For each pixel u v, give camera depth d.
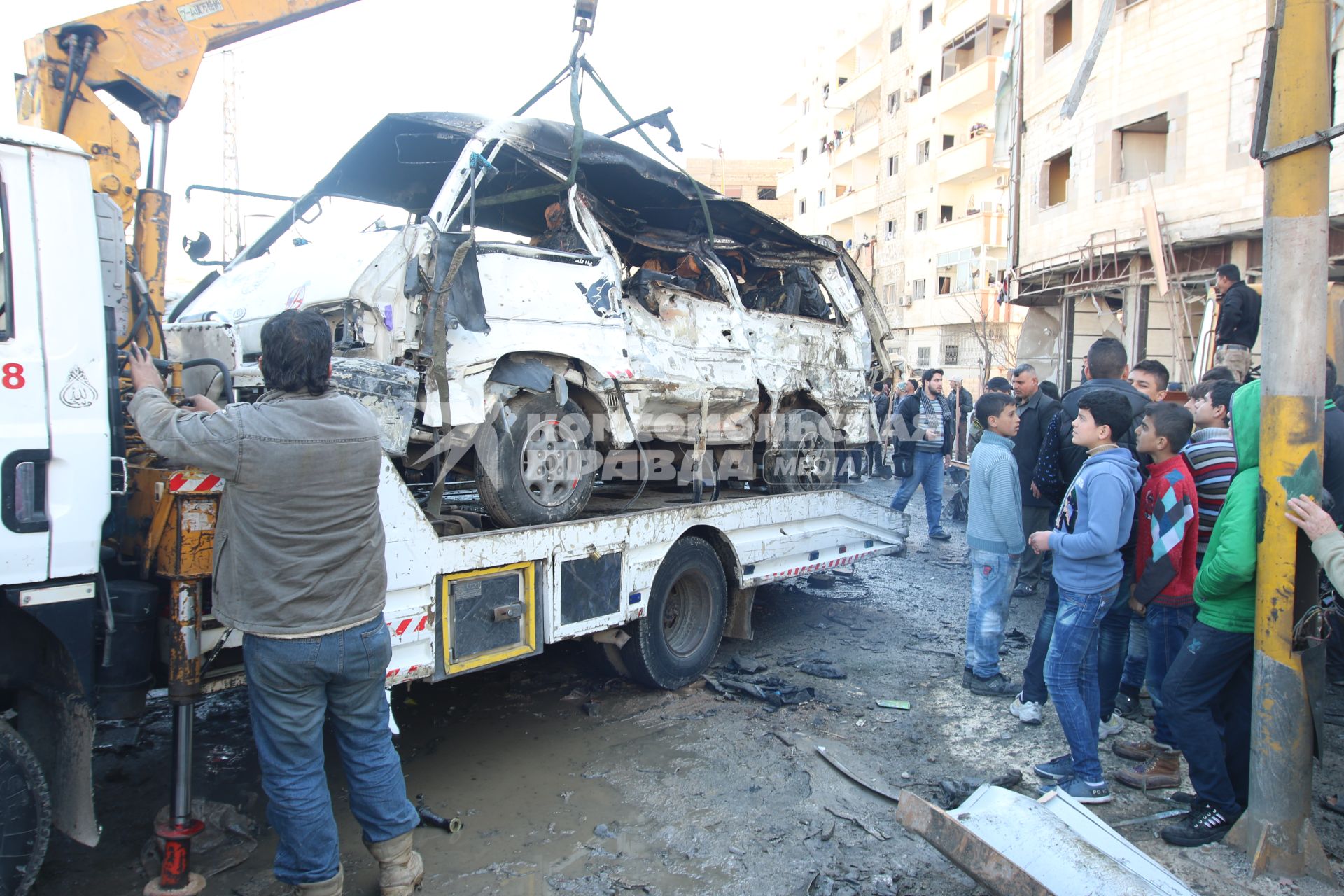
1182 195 13.30
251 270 4.70
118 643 2.62
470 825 3.32
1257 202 12.17
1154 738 3.95
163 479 2.73
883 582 7.60
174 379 3.07
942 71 29.28
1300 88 2.78
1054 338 17.72
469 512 4.71
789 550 5.74
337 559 2.51
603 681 5.01
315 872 2.58
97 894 2.82
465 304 3.83
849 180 38.88
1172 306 13.09
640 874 3.00
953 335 28.92
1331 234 11.48
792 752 3.99
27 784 2.44
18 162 2.39
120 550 2.92
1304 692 2.89
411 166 5.42
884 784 3.69
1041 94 16.77
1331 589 3.95
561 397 4.27
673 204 5.90
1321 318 2.82
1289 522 2.85
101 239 2.72
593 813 3.44
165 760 3.81
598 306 4.64
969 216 27.38
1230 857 3.04
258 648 2.47
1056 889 2.46
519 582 3.89
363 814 2.73
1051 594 4.27
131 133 3.39
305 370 2.57
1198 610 3.60
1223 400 4.07
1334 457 3.49
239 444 2.36
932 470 9.32
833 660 5.42
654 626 4.70
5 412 2.33
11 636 2.57
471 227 3.81
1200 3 12.97
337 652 2.51
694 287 5.81
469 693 4.80
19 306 2.38
